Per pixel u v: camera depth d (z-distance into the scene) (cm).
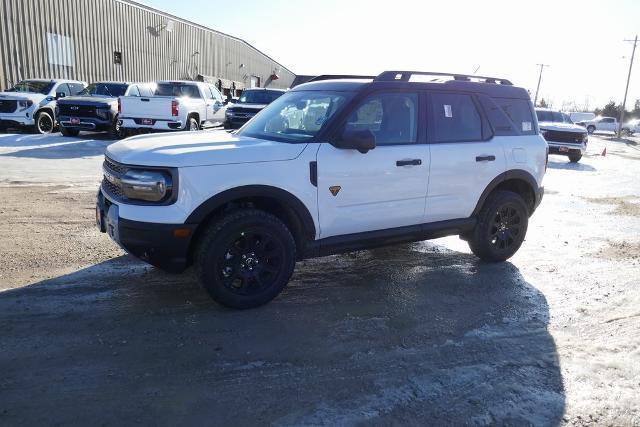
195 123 1634
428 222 513
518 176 564
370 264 564
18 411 284
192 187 386
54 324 388
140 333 380
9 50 2100
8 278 472
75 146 1439
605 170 1661
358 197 457
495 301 471
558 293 497
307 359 355
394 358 361
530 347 385
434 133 504
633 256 628
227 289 414
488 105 552
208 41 3816
